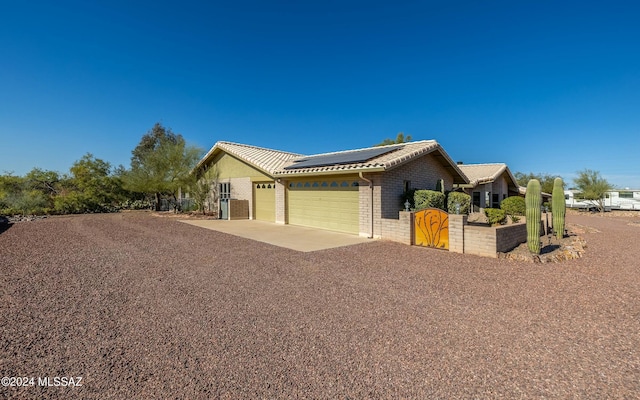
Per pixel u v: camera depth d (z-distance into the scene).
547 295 5.51
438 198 12.46
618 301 5.21
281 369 3.26
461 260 8.23
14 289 5.74
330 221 13.88
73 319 4.45
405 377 3.13
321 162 14.45
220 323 4.36
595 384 3.02
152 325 4.28
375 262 8.01
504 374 3.18
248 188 19.09
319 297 5.41
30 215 21.77
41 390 2.89
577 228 16.45
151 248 9.71
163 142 25.16
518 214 16.80
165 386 2.96
